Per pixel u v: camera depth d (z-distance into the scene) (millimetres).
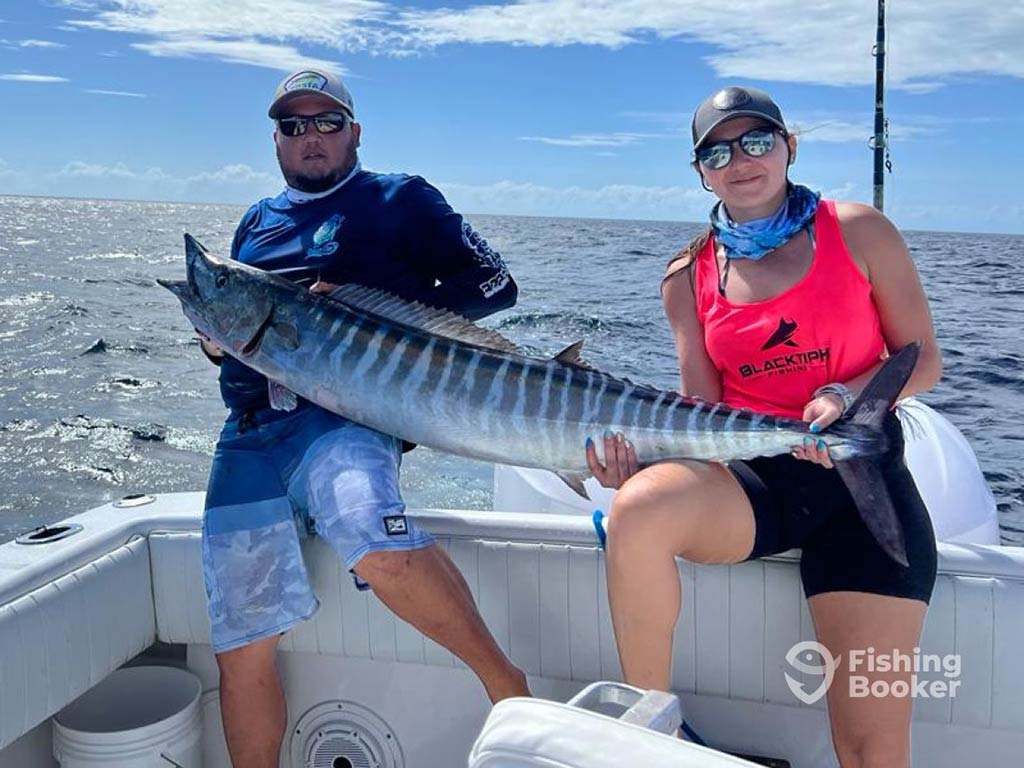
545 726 1096
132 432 10016
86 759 2324
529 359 2543
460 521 2416
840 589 2074
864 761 2027
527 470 3018
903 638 2027
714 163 2373
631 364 11836
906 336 2393
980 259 46688
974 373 10742
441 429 2555
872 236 2352
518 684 2273
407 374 2539
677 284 2627
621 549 2086
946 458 2764
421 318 2629
